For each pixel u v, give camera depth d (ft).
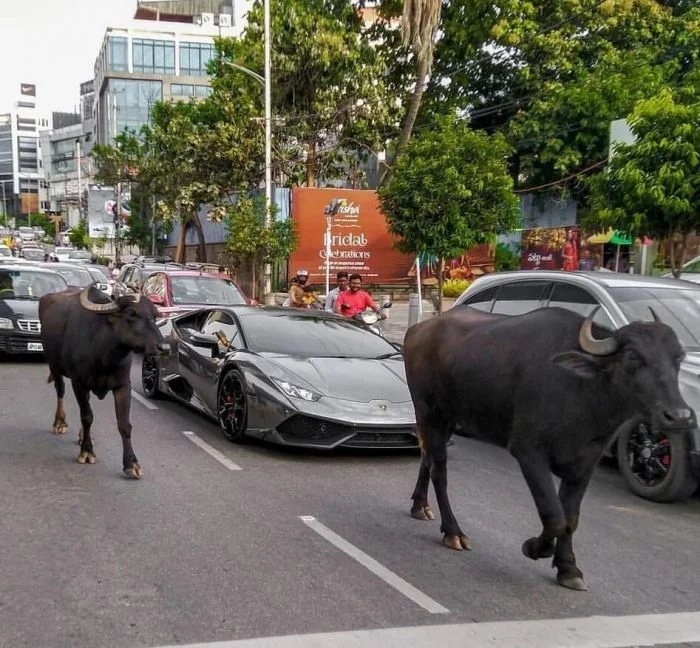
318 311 34.42
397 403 27.20
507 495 23.94
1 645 13.34
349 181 106.73
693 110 35.78
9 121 558.15
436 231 50.21
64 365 25.72
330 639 13.83
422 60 72.43
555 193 93.20
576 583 16.62
